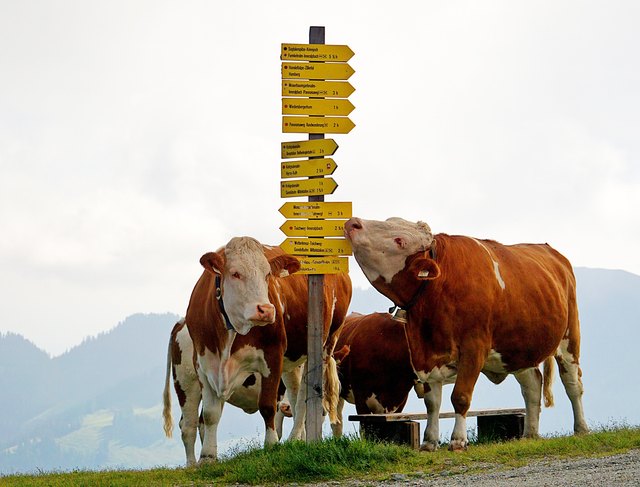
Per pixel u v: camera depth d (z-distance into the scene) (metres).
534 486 11.42
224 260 15.45
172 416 18.61
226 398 16.14
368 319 21.00
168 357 18.64
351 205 16.52
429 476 13.11
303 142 16.48
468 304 16.27
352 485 12.77
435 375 16.44
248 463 14.18
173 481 14.16
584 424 19.06
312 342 16.30
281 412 20.39
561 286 18.39
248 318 14.88
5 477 16.36
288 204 16.41
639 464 12.68
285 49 16.48
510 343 16.92
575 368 19.12
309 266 16.38
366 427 16.98
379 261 16.33
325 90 16.55
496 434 19.25
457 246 16.70
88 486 14.08
